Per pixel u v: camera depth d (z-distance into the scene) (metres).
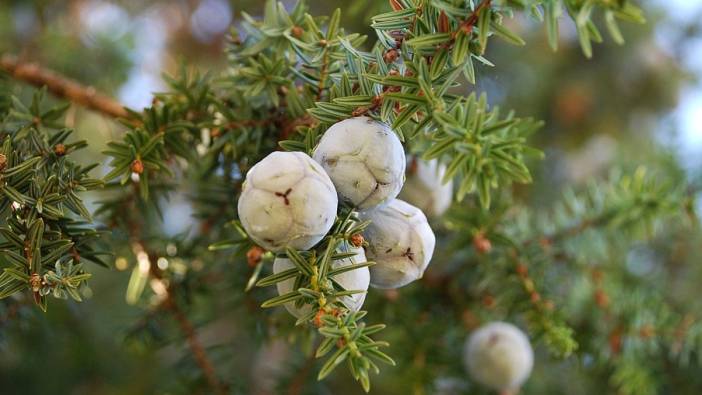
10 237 0.25
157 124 0.28
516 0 0.24
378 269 0.25
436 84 0.25
